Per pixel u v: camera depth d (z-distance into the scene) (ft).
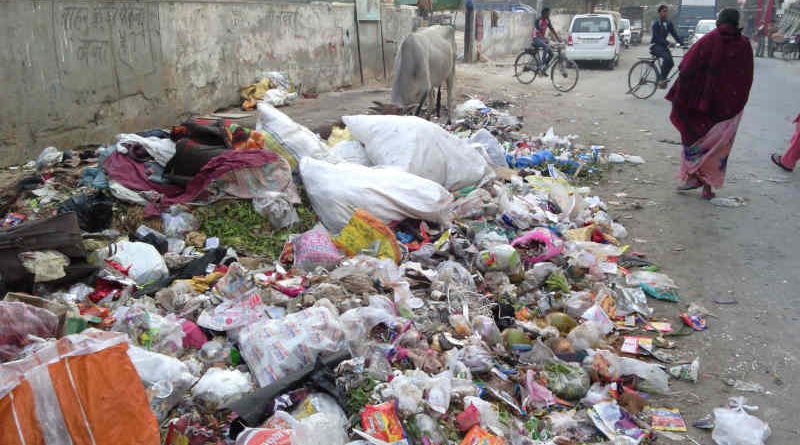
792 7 100.42
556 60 50.24
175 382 10.30
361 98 42.60
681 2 131.54
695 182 23.50
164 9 30.35
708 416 11.56
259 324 11.96
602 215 20.61
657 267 17.69
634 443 10.46
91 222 16.72
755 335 14.23
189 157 18.22
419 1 76.18
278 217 17.07
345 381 10.77
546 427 10.94
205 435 9.78
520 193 21.79
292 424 9.40
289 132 19.98
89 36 25.79
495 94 46.52
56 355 8.50
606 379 12.12
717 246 19.07
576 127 35.27
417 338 12.32
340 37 47.24
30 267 12.86
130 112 28.66
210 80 34.71
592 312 14.10
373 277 14.32
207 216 17.04
